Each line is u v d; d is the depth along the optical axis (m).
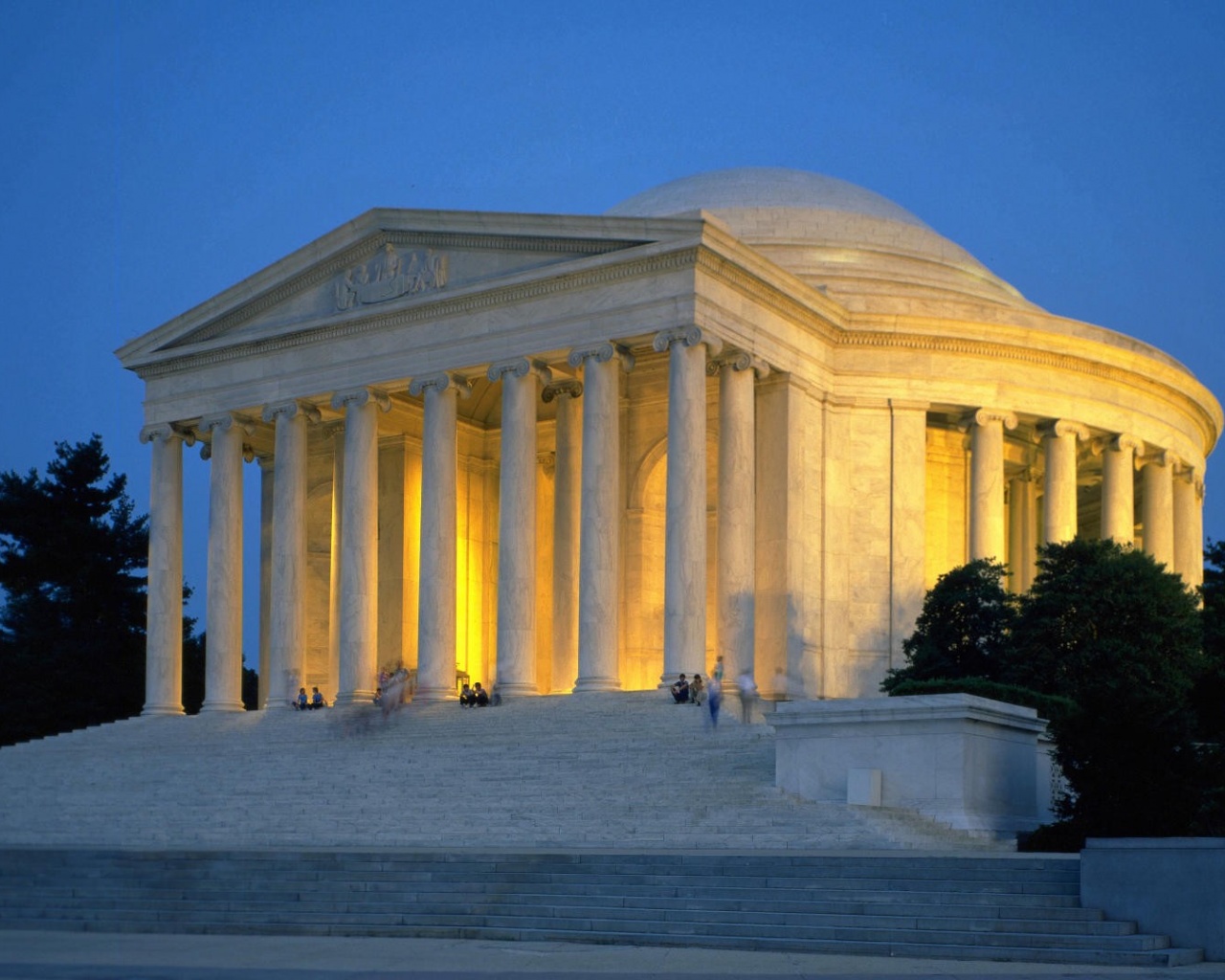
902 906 33.47
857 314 72.50
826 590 71.00
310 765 58.56
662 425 76.19
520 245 68.75
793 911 34.28
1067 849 42.16
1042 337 74.38
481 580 84.12
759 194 92.69
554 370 70.81
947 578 62.09
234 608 76.00
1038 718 47.28
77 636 98.50
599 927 35.47
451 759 55.97
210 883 42.28
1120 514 77.44
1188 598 56.53
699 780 49.25
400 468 82.38
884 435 72.88
